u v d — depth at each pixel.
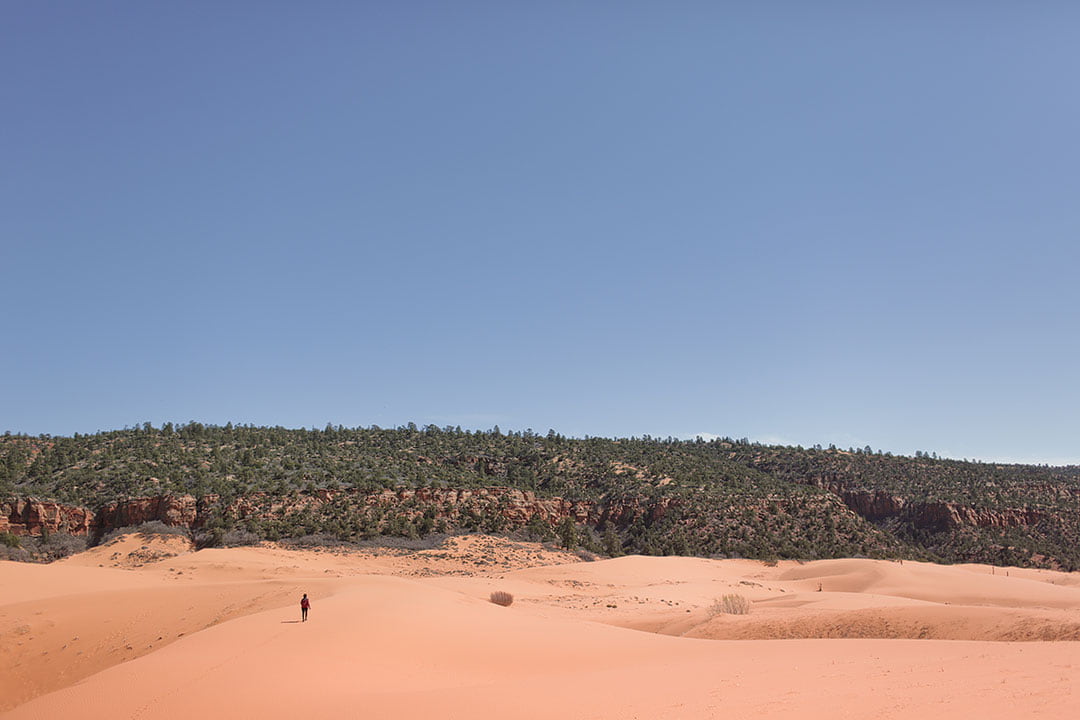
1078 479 192.62
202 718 20.56
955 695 15.66
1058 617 31.03
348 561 92.31
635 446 190.25
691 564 104.00
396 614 35.28
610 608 64.81
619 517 137.38
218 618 42.62
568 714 18.39
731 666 24.31
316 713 20.58
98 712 21.55
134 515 101.62
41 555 92.50
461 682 25.17
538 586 80.56
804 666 22.97
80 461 121.44
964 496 168.12
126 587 62.19
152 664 26.25
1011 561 140.50
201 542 97.12
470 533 112.50
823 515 140.50
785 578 103.56
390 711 20.14
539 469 161.50
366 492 114.25
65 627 42.78
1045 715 12.92
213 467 117.38
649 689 20.73
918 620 35.66
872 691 17.23
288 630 31.41
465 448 171.62
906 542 157.75
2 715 22.78
